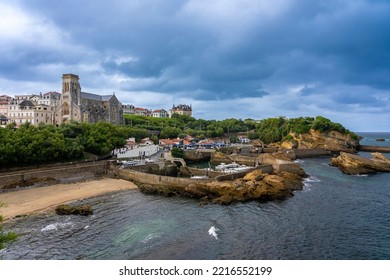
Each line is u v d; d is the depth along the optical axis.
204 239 37.16
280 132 185.75
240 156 106.06
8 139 66.38
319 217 46.47
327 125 160.50
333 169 95.31
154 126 197.38
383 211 50.06
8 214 44.81
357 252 34.56
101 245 35.09
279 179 60.66
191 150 120.19
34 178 62.84
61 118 151.75
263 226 42.16
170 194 58.62
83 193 58.03
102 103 176.12
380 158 96.75
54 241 36.09
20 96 186.50
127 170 72.50
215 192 56.34
